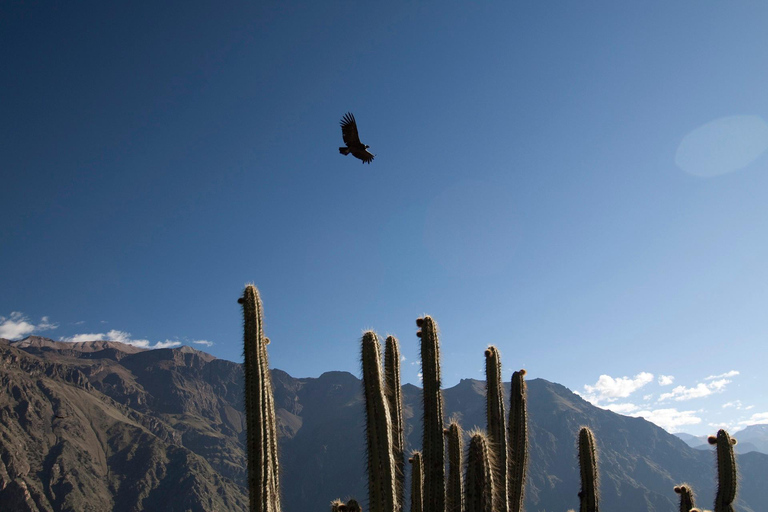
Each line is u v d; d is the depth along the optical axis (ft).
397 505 37.60
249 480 37.86
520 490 45.80
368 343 39.04
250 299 40.91
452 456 36.35
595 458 47.19
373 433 36.76
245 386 39.42
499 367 47.16
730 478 43.73
